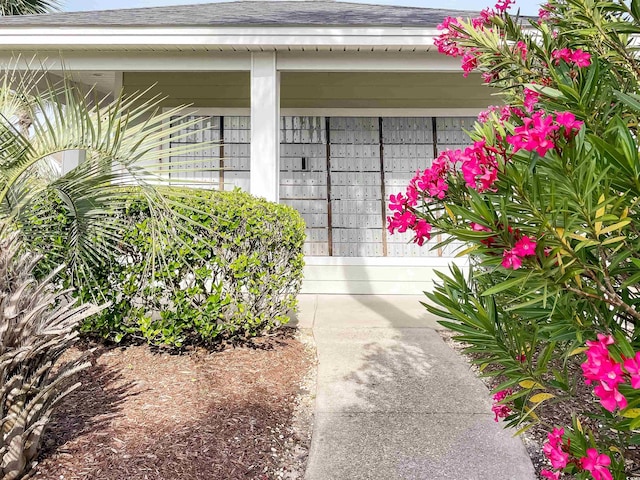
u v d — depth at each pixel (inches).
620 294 55.5
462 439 98.3
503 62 81.7
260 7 330.3
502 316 63.0
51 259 132.6
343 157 321.4
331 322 192.4
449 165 56.0
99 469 81.6
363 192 321.4
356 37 221.0
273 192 231.5
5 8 430.3
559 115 41.5
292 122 322.3
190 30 220.4
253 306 150.3
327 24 219.8
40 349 80.0
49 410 84.4
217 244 143.4
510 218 49.6
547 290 46.3
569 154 41.2
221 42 221.8
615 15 74.3
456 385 125.6
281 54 234.2
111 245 133.0
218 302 142.3
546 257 43.5
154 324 141.4
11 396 77.0
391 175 321.7
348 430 102.4
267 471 86.4
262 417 105.7
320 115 319.0
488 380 128.7
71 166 238.7
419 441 97.8
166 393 115.2
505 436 99.3
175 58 235.8
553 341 54.6
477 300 61.4
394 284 273.4
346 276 273.7
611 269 48.0
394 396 119.0
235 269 143.0
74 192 117.5
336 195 320.8
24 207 119.7
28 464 80.9
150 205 119.2
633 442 50.4
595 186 40.1
